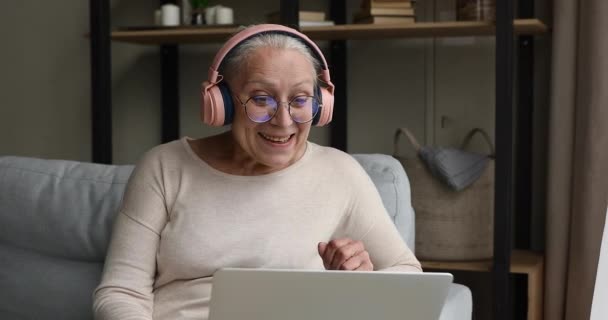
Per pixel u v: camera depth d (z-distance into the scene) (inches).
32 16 148.4
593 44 106.0
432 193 114.3
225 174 63.6
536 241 124.0
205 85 60.7
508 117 103.2
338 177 65.8
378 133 131.5
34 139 149.8
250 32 60.2
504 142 103.5
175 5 130.0
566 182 111.3
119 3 142.1
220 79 61.2
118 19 142.3
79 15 145.8
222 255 62.1
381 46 130.4
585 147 107.4
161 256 62.7
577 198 109.2
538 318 112.3
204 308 61.9
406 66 129.6
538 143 122.6
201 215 62.4
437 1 126.9
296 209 63.7
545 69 121.1
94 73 125.3
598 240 107.1
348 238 61.6
